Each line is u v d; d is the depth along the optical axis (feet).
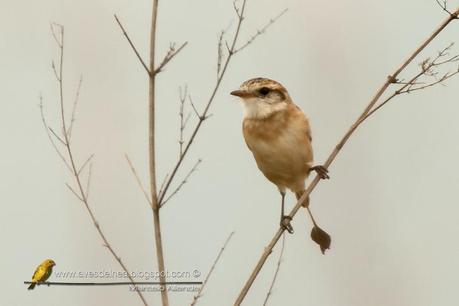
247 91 42.01
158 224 27.78
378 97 34.04
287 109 42.09
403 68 33.27
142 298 28.04
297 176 43.16
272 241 30.96
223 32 36.76
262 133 41.96
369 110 34.09
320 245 44.27
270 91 41.88
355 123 34.60
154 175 28.09
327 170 35.60
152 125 28.22
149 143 28.17
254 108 42.06
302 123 42.01
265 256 30.53
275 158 42.11
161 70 28.55
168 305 27.35
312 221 44.70
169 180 27.96
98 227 29.12
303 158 42.14
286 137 41.57
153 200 27.89
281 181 43.86
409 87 32.83
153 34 28.53
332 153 36.06
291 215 35.37
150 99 28.32
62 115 32.76
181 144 28.53
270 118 41.75
